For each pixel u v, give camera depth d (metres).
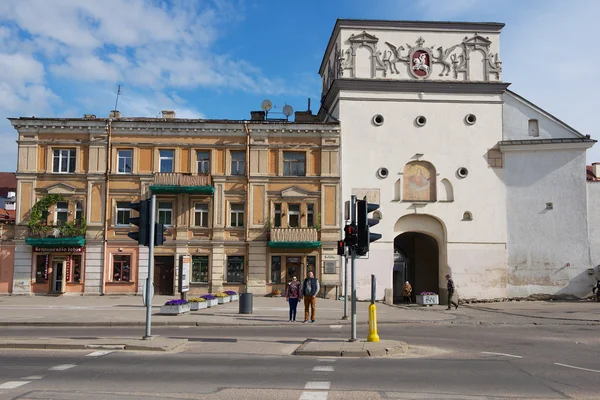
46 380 10.20
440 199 38.66
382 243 38.09
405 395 9.20
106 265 37.28
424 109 39.19
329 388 9.67
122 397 8.95
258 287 37.44
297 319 23.80
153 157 38.00
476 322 23.61
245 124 38.09
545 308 32.03
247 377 10.62
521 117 39.44
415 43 39.53
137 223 15.93
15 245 37.19
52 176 37.62
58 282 37.41
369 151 38.66
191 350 14.29
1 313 24.91
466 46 39.75
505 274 38.25
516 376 10.97
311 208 38.41
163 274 37.75
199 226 37.84
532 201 38.66
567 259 38.09
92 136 37.91
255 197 38.12
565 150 38.62
